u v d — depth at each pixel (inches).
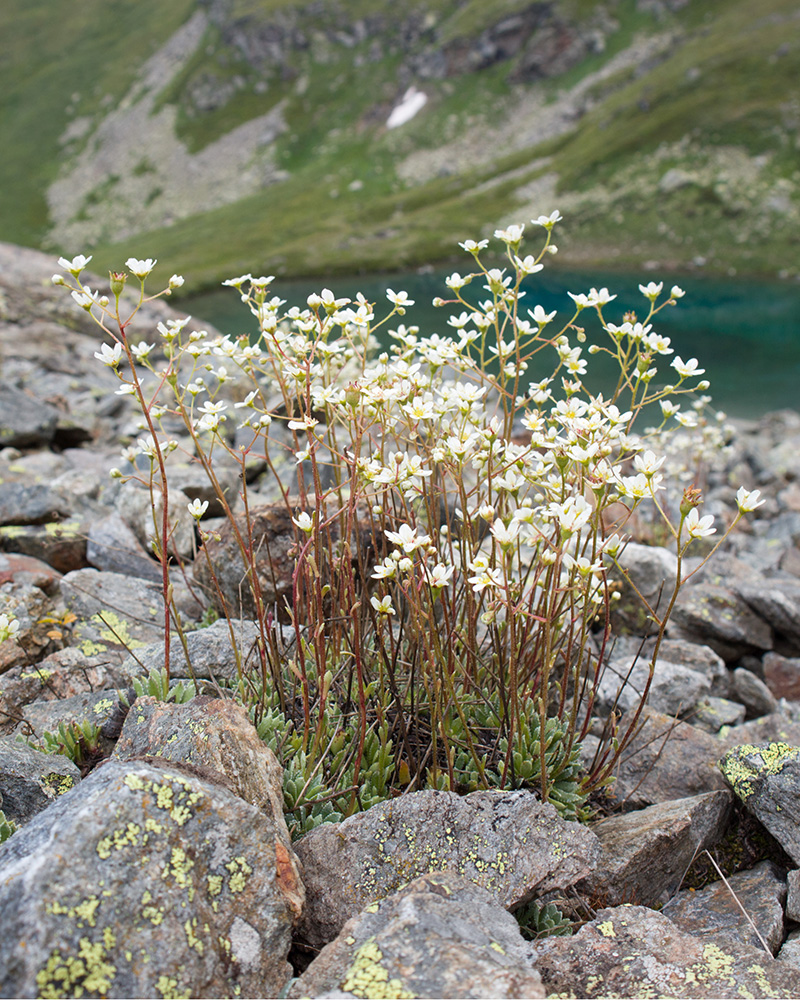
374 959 108.0
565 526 121.4
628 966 120.1
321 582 167.0
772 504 447.2
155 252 3708.2
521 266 153.9
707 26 4315.9
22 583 235.1
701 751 195.8
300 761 153.6
